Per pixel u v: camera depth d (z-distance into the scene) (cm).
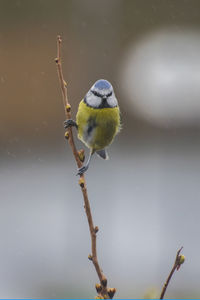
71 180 1741
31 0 2228
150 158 2147
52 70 2259
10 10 2245
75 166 1752
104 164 1994
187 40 2342
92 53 1752
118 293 1023
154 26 2423
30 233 1337
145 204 1616
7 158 2084
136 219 1494
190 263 1209
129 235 1386
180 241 1341
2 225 1389
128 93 2280
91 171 1894
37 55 2253
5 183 1770
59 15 2255
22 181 1791
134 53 2306
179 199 1669
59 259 1177
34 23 2244
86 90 1734
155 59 2256
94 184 1705
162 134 2330
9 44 2233
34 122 2214
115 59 2164
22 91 2233
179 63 2233
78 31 1706
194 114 2264
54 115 2227
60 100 2252
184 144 2311
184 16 2508
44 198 1609
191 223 1463
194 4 2556
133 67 2256
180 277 1115
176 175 1916
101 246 1299
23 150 2164
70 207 1520
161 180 1841
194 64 2214
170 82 2214
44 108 2223
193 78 2198
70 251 1229
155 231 1414
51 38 2253
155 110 2294
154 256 1248
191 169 1994
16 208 1528
